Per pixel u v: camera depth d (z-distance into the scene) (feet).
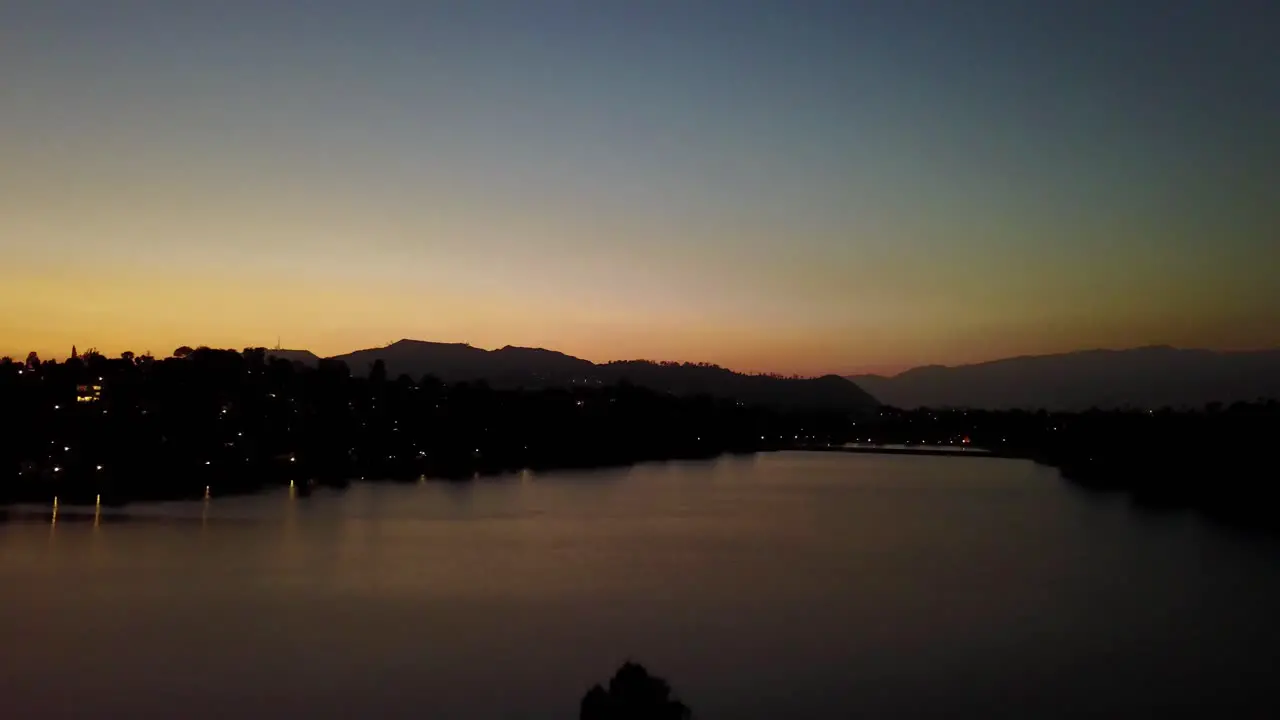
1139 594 257.34
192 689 165.07
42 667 175.73
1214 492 556.51
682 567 292.81
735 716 156.46
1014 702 164.96
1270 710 162.09
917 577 280.10
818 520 434.71
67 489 467.93
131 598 231.91
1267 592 260.83
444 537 351.87
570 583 262.47
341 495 497.46
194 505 431.02
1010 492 606.96
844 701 164.25
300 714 154.10
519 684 170.40
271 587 248.73
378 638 198.70
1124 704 164.86
